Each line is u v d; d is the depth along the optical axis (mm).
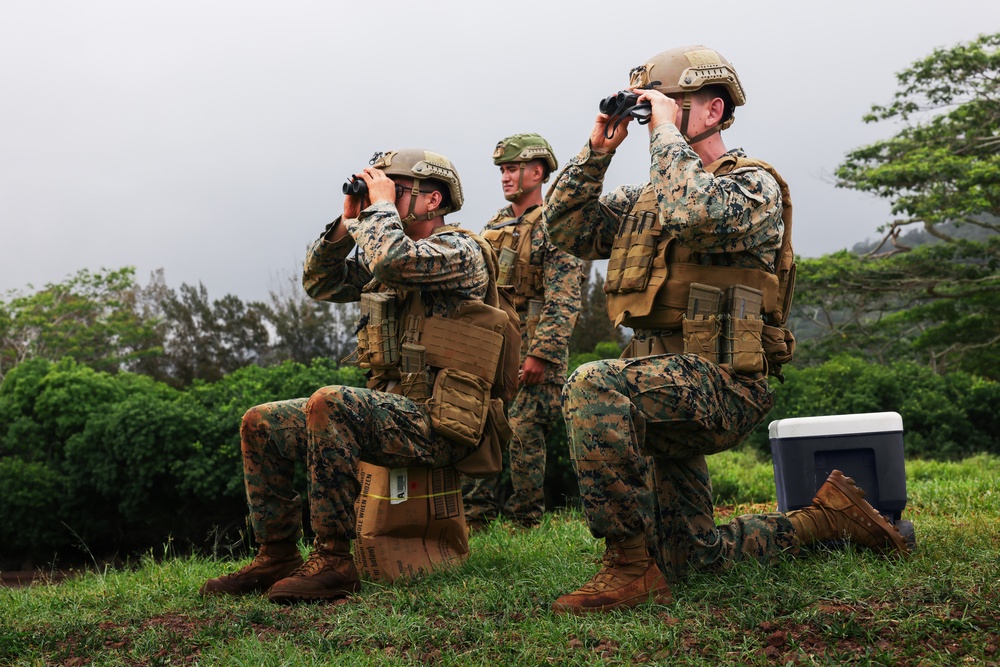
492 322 4121
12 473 13547
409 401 4012
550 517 6195
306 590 3699
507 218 6379
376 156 4336
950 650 2588
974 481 6723
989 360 24797
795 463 4160
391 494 4047
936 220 22156
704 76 3566
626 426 3219
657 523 3607
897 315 25859
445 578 3928
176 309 34469
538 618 3172
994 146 22234
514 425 5988
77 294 39406
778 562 3652
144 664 3102
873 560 3625
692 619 3023
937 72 21688
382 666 2842
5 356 37750
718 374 3371
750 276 3438
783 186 3582
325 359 13820
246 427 4000
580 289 5957
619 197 3936
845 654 2611
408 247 3885
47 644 3379
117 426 12859
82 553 13852
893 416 4172
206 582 4094
